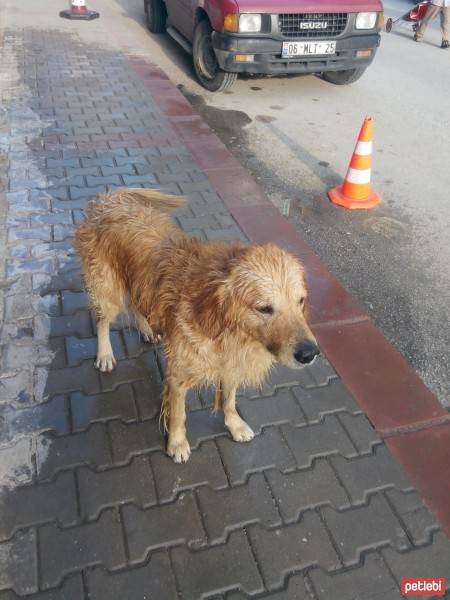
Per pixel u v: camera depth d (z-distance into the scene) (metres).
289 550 1.34
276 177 3.23
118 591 1.24
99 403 1.70
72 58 4.97
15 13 6.41
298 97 4.60
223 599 1.24
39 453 1.53
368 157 2.84
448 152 3.70
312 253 2.48
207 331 1.32
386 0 8.96
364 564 1.33
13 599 1.21
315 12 3.94
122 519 1.38
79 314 2.03
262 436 1.63
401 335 2.10
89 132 3.51
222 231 2.59
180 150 3.36
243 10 3.82
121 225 1.61
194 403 1.74
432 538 1.39
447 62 5.94
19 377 1.75
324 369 1.87
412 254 2.58
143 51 5.44
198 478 1.50
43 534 1.33
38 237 2.42
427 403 1.77
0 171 2.95
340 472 1.54
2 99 3.91
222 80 4.34
